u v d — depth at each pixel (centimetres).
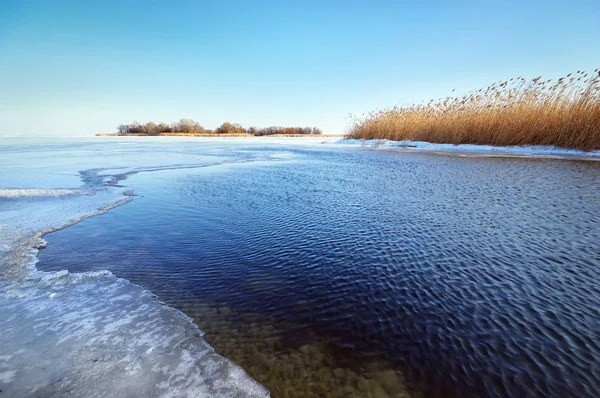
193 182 688
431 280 251
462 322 198
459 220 407
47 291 235
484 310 211
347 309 213
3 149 1689
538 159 1090
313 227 381
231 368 161
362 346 178
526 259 289
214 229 374
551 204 486
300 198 535
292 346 178
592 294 229
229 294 232
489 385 151
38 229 369
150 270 270
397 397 145
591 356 168
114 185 645
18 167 911
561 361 165
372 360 167
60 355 168
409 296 228
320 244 327
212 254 303
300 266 277
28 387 145
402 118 2114
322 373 159
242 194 565
